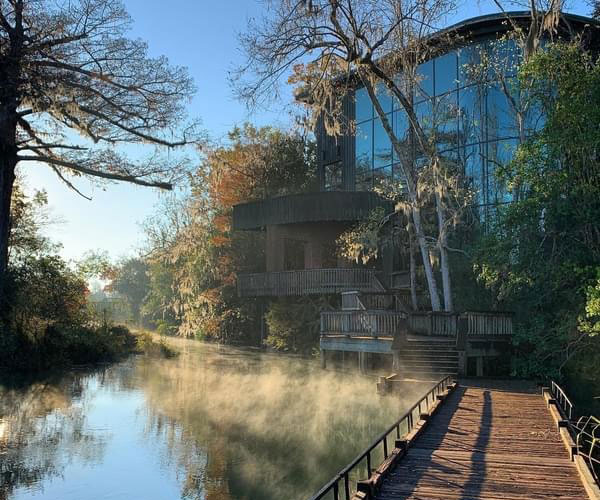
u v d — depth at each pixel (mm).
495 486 7367
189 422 14711
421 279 27406
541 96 18250
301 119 24688
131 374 24484
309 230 35531
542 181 16844
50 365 25875
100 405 17078
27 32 24062
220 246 43562
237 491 9469
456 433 10719
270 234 34188
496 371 20391
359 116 32750
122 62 25891
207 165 42125
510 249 18328
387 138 30734
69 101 24656
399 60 23891
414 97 29109
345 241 30031
